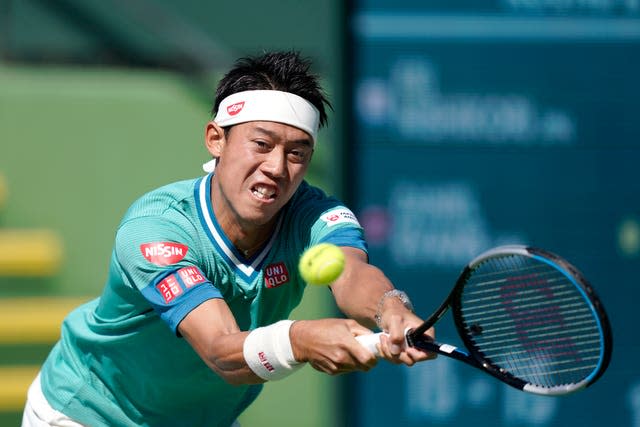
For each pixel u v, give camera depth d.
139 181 33.53
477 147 30.62
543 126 30.77
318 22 35.66
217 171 16.23
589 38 30.73
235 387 18.08
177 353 17.11
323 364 14.12
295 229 16.72
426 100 30.52
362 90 30.39
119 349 17.53
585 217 30.86
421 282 30.55
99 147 33.62
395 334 14.16
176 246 15.73
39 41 35.06
